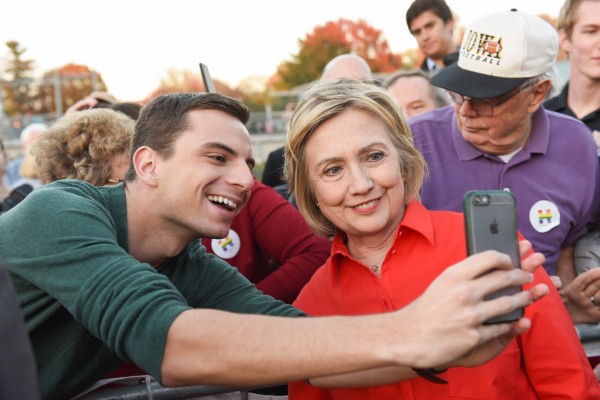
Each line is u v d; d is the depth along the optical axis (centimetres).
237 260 329
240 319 174
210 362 171
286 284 317
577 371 213
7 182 951
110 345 179
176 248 218
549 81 301
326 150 215
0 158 668
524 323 173
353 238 231
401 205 221
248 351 170
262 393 292
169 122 210
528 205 313
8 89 4684
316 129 218
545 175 315
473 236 173
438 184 320
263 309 222
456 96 308
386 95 224
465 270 163
